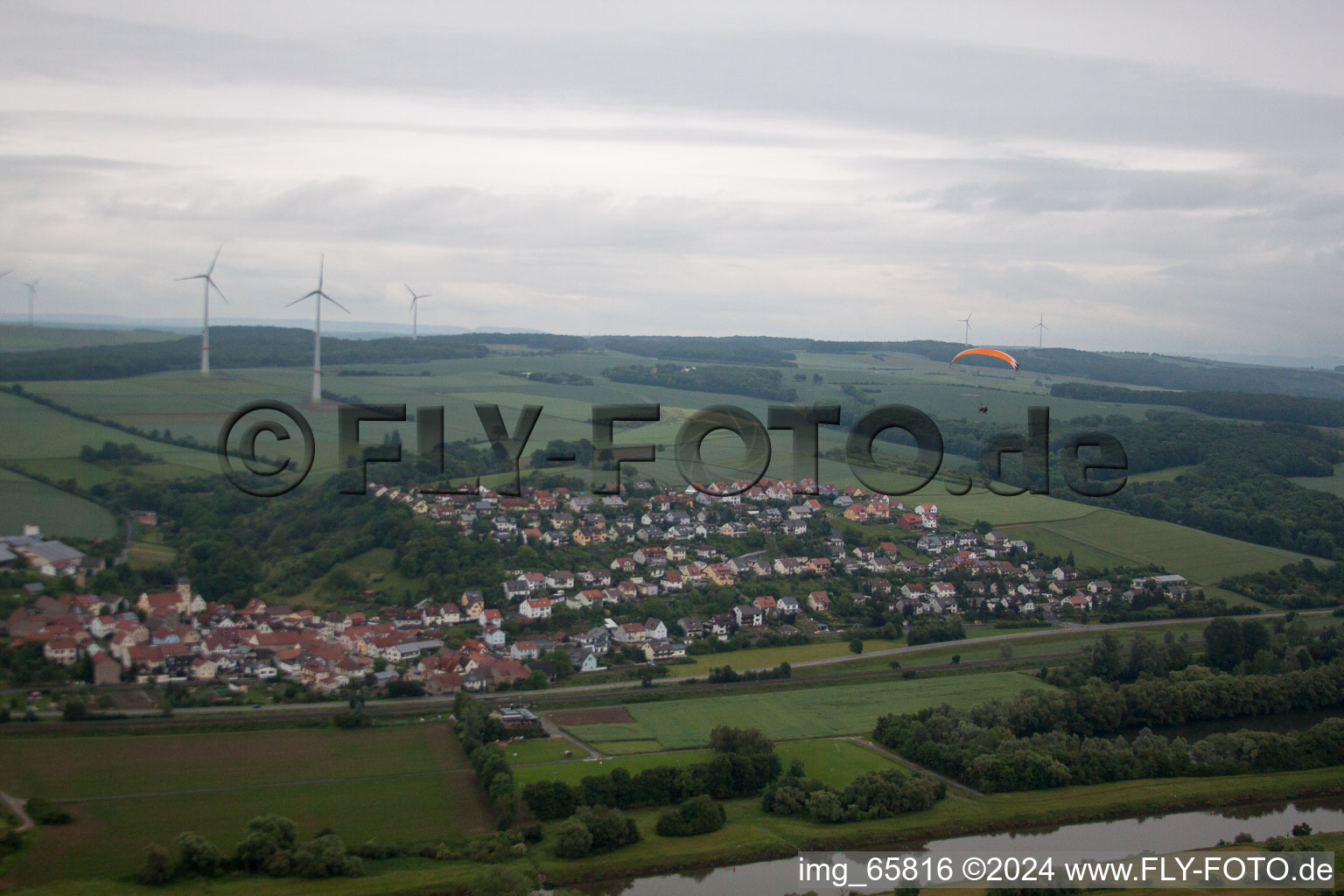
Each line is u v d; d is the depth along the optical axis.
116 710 151.50
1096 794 135.88
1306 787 140.38
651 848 117.56
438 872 109.06
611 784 127.69
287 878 106.50
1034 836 126.12
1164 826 130.12
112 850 110.38
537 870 111.56
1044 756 141.25
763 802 129.75
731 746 141.62
